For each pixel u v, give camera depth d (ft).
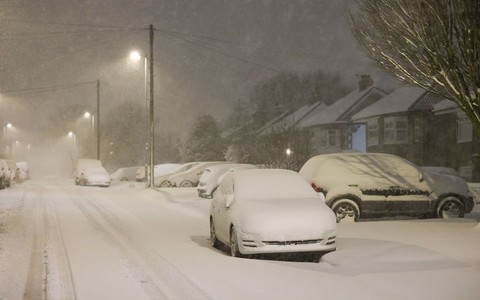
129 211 71.10
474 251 34.63
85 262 34.32
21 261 34.78
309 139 122.42
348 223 49.21
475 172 122.93
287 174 41.47
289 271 30.76
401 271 30.04
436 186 53.16
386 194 52.26
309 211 35.83
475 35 39.65
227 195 39.24
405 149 147.74
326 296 25.00
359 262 32.45
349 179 52.29
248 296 25.16
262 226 34.71
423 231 43.16
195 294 25.73
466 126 126.52
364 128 190.29
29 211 70.08
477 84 41.27
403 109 144.46
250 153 172.86
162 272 30.91
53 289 27.17
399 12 41.83
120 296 25.66
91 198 95.86
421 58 42.80
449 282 27.35
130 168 193.98
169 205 80.38
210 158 236.02
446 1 40.16
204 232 50.49
